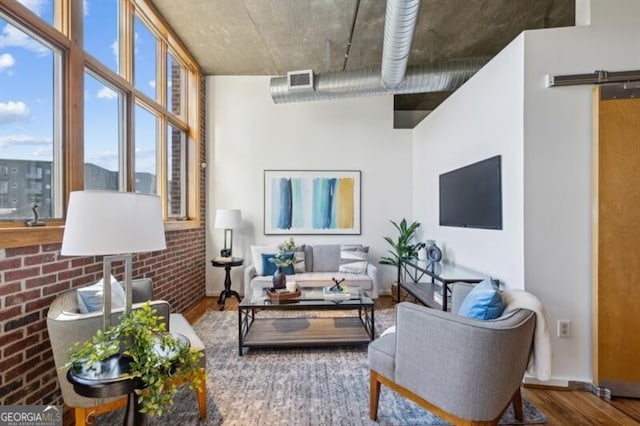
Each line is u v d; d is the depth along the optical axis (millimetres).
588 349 2318
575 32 2322
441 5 3186
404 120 6277
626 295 2227
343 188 5039
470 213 3230
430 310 1688
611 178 2236
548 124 2355
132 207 1434
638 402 2162
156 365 1374
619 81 2240
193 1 3139
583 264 2324
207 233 4941
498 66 2744
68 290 1998
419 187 4828
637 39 2275
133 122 3002
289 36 3748
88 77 2480
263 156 4984
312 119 5023
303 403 2141
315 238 5020
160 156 3709
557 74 2322
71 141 2152
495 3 3164
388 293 5066
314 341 2906
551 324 2348
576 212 2332
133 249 1417
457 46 3963
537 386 2338
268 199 4984
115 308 1863
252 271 4320
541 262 2359
